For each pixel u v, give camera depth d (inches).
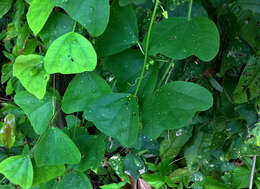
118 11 17.7
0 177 26.0
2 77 23.3
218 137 27.1
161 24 16.9
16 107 27.1
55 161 19.0
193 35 16.1
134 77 18.3
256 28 21.0
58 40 16.4
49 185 23.4
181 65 23.0
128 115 16.9
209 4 21.4
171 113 16.8
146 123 17.3
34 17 16.7
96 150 21.5
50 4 16.6
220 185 29.3
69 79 26.2
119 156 26.8
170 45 16.2
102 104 17.2
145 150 27.1
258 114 23.7
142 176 29.8
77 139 22.0
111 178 34.3
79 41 16.4
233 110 25.2
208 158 28.2
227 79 24.5
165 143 28.2
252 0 19.6
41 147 19.1
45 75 17.5
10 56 22.7
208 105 16.2
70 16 17.2
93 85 18.4
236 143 26.2
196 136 28.1
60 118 27.9
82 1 15.9
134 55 18.3
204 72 24.6
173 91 17.0
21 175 19.7
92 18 16.0
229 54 22.6
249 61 21.9
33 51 20.8
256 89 22.4
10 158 19.9
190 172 29.4
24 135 26.8
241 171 29.4
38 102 20.3
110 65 18.4
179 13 19.1
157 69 18.5
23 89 23.0
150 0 18.6
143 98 18.1
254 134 24.2
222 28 22.4
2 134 24.7
